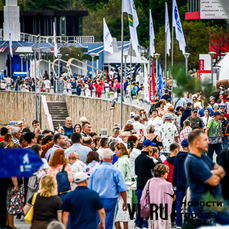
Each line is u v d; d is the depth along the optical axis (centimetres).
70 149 3334
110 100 13612
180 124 5122
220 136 4816
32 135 3459
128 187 3123
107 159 2784
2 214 2781
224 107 4988
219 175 1870
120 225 3206
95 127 14900
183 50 9944
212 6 11562
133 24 7681
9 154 1162
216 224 1914
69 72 19388
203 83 1789
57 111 17025
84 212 2338
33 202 2342
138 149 3703
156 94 8988
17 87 19062
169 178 3189
